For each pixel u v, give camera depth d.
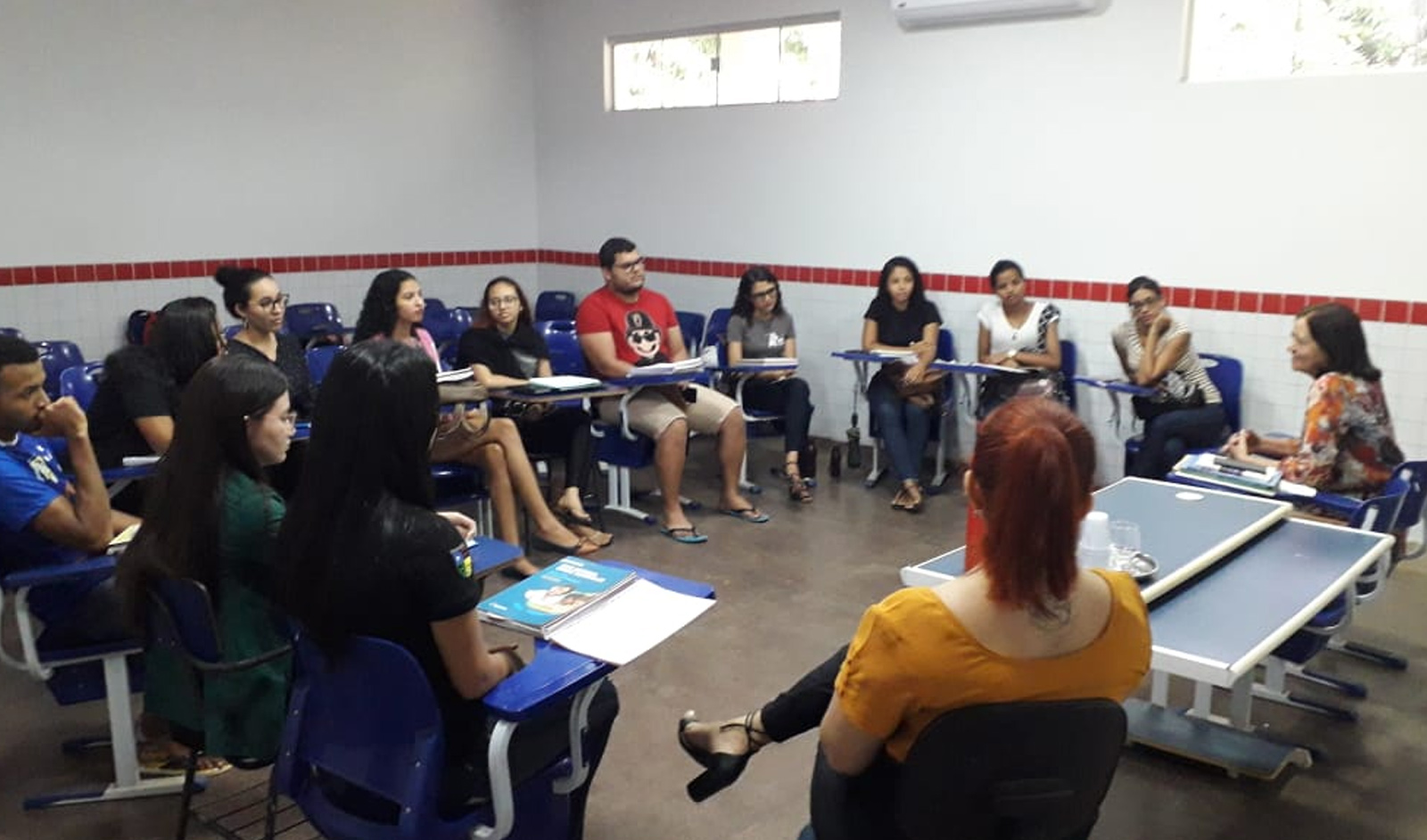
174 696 2.12
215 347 3.25
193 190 6.07
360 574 1.62
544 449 4.46
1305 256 4.61
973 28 5.36
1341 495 3.17
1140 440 4.70
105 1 5.64
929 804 1.42
